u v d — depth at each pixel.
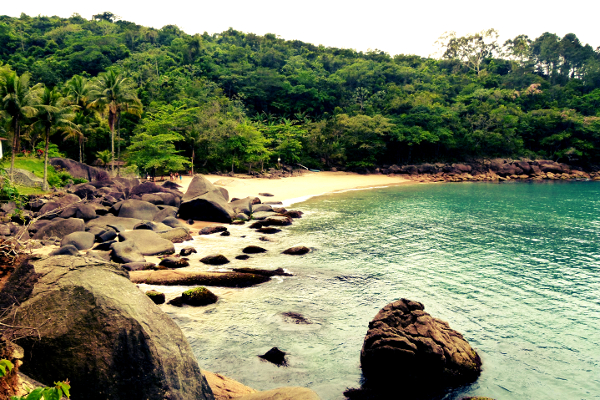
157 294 17.72
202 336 15.20
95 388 6.92
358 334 15.70
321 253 26.59
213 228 32.31
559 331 16.23
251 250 26.30
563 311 18.05
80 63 110.94
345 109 113.38
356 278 21.83
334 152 88.94
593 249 28.39
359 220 38.75
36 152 55.03
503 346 15.04
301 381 12.74
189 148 76.75
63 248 20.67
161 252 25.00
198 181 39.69
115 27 159.50
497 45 162.75
